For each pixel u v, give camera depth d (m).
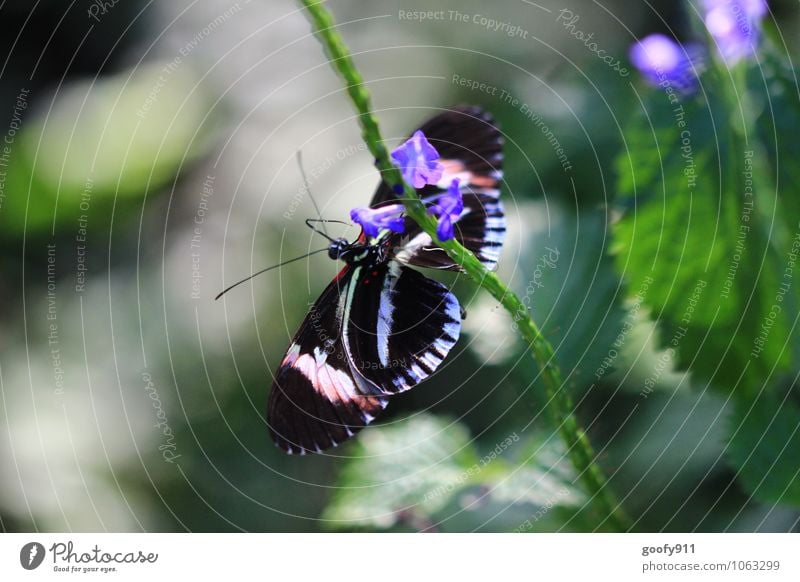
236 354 0.64
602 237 0.57
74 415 0.63
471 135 0.51
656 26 0.62
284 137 0.65
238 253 0.65
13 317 0.66
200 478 0.63
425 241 0.52
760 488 0.53
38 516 0.62
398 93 0.64
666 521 0.56
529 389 0.56
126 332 0.65
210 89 0.67
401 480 0.56
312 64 0.67
